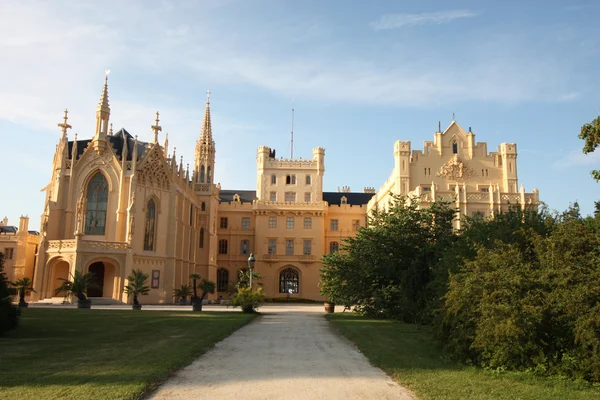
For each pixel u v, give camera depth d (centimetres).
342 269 4172
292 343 2162
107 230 6094
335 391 1255
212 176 8719
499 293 1577
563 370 1450
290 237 8675
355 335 2470
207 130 8875
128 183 6188
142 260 6216
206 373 1449
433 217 4072
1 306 2250
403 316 3506
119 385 1226
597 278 1461
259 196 8906
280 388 1273
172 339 2141
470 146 7312
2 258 2380
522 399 1198
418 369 1545
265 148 8981
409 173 7156
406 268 3838
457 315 1777
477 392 1255
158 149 6569
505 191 7162
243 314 4034
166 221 6619
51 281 5753
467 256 2333
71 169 6219
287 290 8625
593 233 1638
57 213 6144
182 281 7125
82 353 1714
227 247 8781
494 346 1566
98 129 6319
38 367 1440
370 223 4234
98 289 6075
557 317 1514
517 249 1773
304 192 8925
